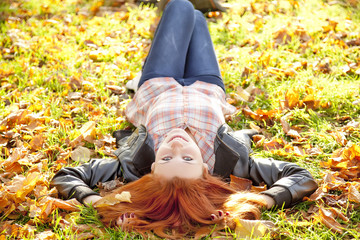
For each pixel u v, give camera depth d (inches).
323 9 230.4
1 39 207.3
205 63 144.3
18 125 145.8
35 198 111.7
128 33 214.4
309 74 174.4
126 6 247.6
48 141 141.2
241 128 151.3
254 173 119.9
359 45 194.7
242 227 101.0
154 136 120.7
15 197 110.3
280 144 138.9
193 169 105.7
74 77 174.4
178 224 101.9
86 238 101.9
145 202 105.1
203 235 100.3
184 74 148.0
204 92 135.9
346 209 108.3
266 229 101.1
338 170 125.3
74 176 116.9
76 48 201.3
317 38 201.5
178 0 150.9
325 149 136.1
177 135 111.2
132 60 191.9
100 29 220.8
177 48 143.8
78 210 109.0
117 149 128.9
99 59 194.5
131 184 109.1
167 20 147.7
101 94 168.6
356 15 222.1
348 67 176.2
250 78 174.1
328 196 113.9
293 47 196.9
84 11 242.8
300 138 140.2
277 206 108.0
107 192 116.6
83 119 155.3
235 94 164.2
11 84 173.5
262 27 216.5
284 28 205.2
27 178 115.2
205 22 156.6
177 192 102.9
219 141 119.3
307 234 102.0
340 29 209.0
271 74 177.0
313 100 155.6
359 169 122.3
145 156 118.8
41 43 204.8
